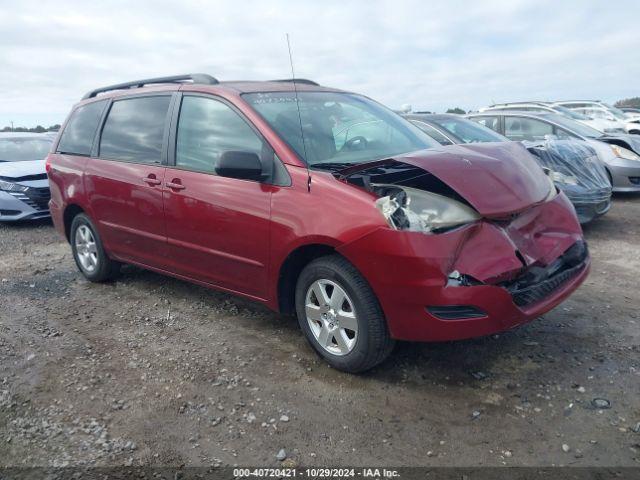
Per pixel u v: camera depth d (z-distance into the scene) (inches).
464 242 123.2
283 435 117.4
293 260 145.1
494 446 110.7
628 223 290.5
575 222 154.3
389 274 122.7
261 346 158.2
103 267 214.1
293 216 139.1
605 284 197.6
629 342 151.1
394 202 124.4
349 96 190.9
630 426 115.1
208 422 123.0
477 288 119.7
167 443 116.1
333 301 137.0
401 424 119.3
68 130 228.4
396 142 173.0
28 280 229.3
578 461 105.3
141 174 183.5
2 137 413.7
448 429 116.8
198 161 168.2
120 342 164.7
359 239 126.0
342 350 137.6
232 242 155.6
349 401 128.7
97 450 114.3
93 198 205.0
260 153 151.4
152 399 132.8
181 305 193.2
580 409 121.6
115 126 203.2
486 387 131.9
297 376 140.8
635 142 350.9
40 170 351.3
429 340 124.0
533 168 155.1
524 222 136.6
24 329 176.1
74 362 152.4
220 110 165.6
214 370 145.5
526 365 140.9
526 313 126.3
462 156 141.4
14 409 130.0
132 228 191.0
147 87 197.3
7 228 346.9
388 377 138.0
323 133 159.9
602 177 271.9
